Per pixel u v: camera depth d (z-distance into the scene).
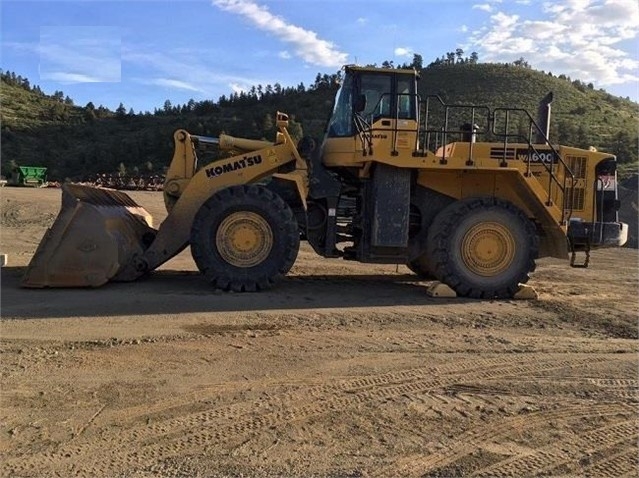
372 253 8.56
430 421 4.04
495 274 8.31
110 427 3.82
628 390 4.70
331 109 9.33
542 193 8.44
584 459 3.59
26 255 11.44
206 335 5.92
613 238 8.65
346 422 3.99
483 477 3.35
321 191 8.81
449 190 8.66
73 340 5.64
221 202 8.01
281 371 4.93
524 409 4.29
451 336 6.16
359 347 5.66
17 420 3.89
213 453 3.52
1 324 6.14
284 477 3.27
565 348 5.79
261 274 8.10
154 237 9.15
